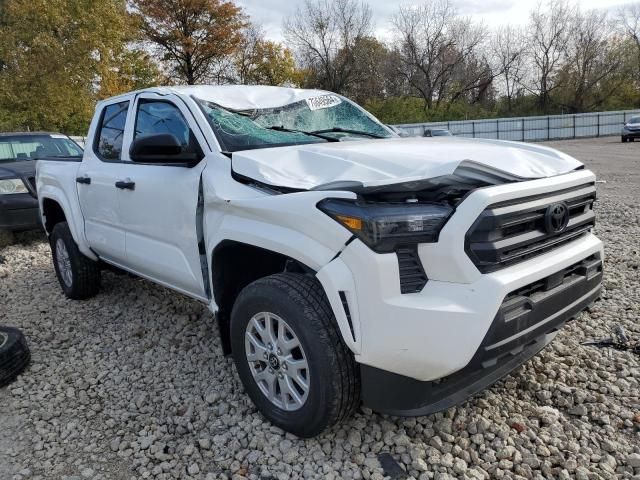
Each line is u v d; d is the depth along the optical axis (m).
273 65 47.50
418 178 2.46
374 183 2.42
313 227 2.46
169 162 3.26
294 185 2.65
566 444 2.71
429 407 2.46
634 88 55.38
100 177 4.25
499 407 3.02
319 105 4.06
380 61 52.91
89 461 2.80
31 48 22.98
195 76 43.91
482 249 2.37
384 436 2.79
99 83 26.83
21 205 7.55
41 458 2.84
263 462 2.68
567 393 3.13
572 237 2.92
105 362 3.89
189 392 3.40
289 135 3.61
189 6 41.03
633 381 3.24
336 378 2.50
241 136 3.38
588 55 54.50
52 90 23.28
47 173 5.34
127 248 4.07
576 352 3.61
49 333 4.39
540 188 2.59
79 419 3.18
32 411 3.28
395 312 2.31
